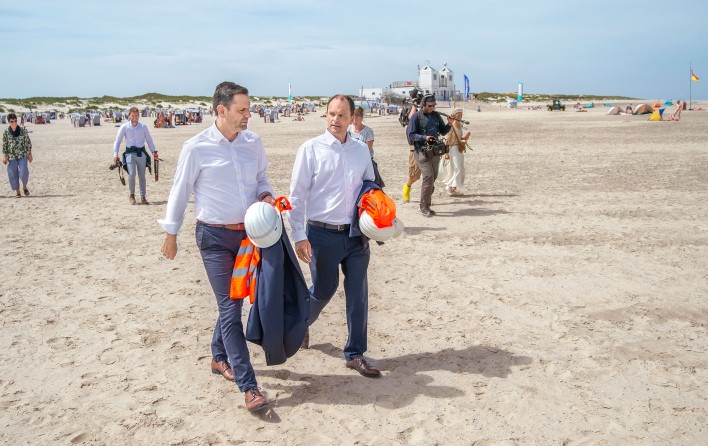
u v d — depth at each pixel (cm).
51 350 504
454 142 1209
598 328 530
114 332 542
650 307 580
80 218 1087
